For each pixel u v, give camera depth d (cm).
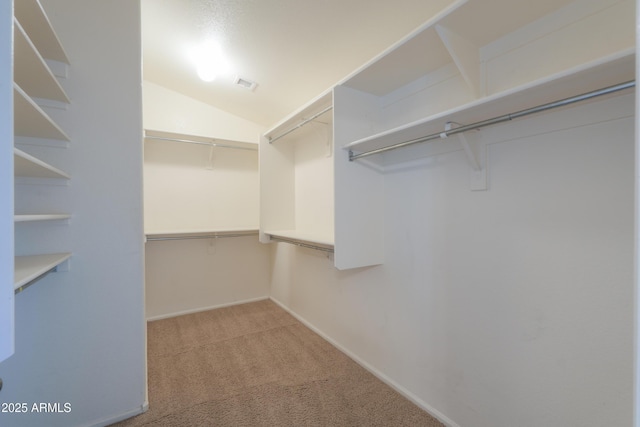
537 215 113
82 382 147
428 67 149
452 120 119
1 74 59
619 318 94
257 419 154
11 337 61
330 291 244
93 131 147
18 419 136
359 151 176
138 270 158
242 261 347
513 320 122
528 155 115
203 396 173
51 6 139
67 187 142
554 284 109
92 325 149
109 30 151
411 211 167
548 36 109
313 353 225
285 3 152
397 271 177
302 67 206
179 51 218
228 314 310
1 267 60
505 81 122
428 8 133
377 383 186
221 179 325
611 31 95
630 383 93
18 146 133
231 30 182
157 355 221
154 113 284
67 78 142
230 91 268
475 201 135
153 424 151
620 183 93
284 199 286
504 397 125
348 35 165
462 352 142
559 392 108
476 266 135
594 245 99
